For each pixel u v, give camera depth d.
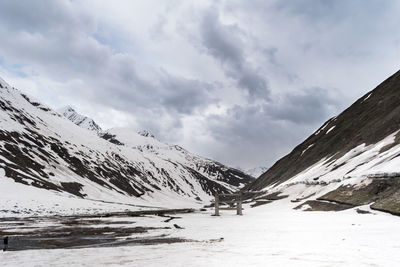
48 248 24.52
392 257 16.33
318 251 18.97
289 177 116.69
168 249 22.25
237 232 33.56
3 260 19.08
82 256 20.02
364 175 57.91
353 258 16.44
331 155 100.69
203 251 20.88
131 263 17.36
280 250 20.03
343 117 128.38
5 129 139.00
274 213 65.69
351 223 35.44
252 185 175.50
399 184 46.22
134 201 156.12
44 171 125.31
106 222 51.00
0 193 81.31
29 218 59.41
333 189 63.34
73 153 175.62
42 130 179.12
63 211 76.69
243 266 15.71
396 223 31.91
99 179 163.88
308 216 49.94
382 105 102.75
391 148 67.88
